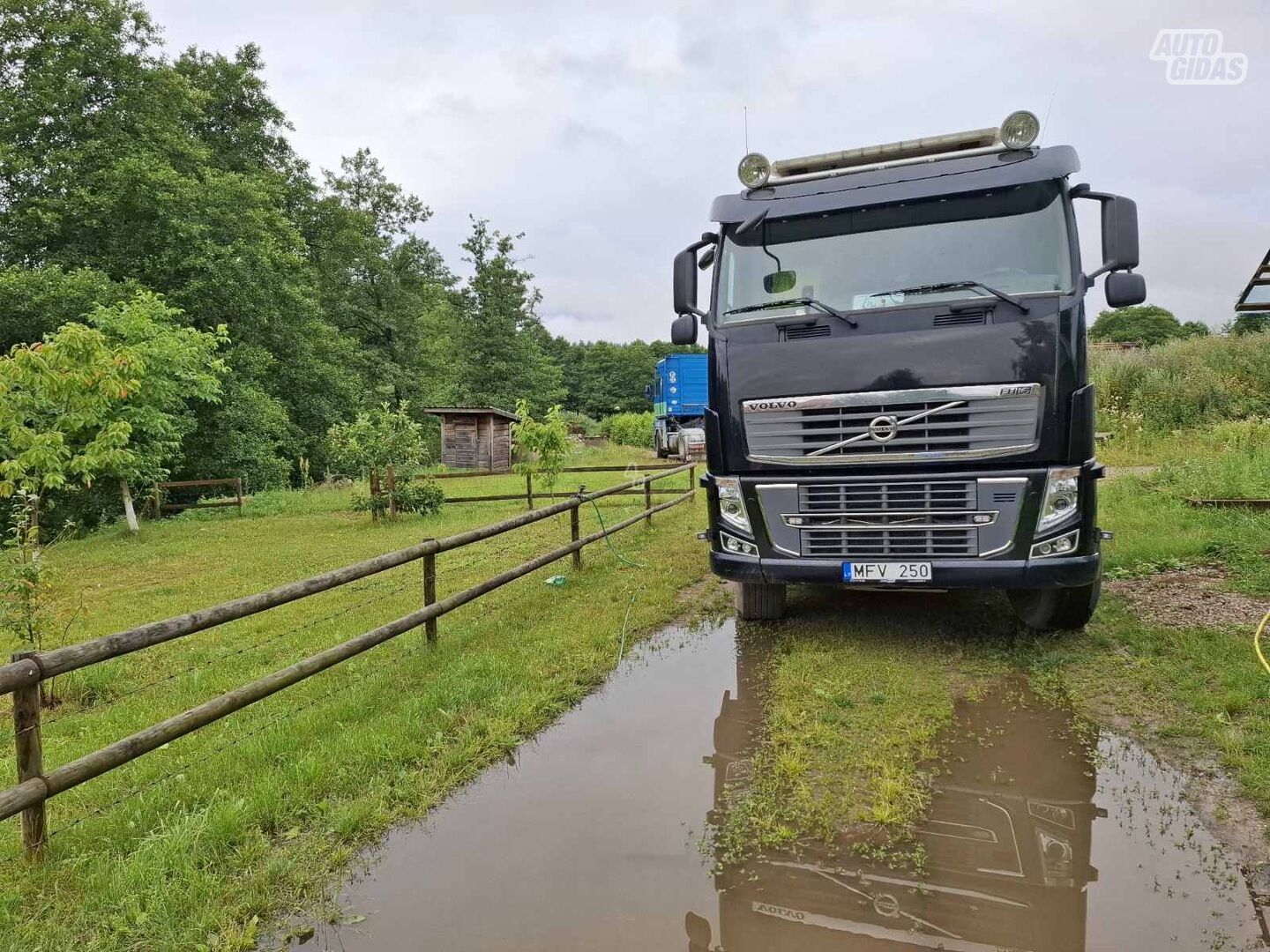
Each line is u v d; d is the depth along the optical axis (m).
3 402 7.97
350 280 38.00
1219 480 9.10
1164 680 4.17
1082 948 2.31
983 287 4.59
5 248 21.17
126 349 9.80
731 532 5.08
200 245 21.52
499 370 41.84
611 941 2.43
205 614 3.60
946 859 2.79
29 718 2.97
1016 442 4.45
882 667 4.65
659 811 3.22
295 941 2.52
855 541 4.77
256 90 29.00
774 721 3.96
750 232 5.21
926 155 5.17
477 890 2.73
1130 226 4.51
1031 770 3.39
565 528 11.27
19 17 21.33
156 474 14.97
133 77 22.42
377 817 3.20
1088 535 4.45
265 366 23.80
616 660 5.11
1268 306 9.94
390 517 13.98
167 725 3.36
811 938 2.41
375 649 5.66
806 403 4.80
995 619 5.56
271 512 17.06
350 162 39.91
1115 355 18.72
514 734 3.99
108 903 2.72
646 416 40.59
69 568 11.06
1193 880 2.60
